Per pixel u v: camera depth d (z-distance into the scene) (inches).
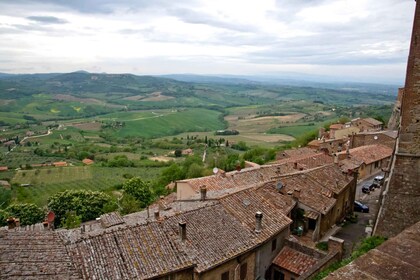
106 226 1215.6
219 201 1111.6
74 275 681.6
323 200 1366.9
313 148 2940.5
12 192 4015.8
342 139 3038.9
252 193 1219.9
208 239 927.7
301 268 1008.2
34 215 2391.7
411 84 867.4
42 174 4837.6
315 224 1298.0
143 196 2578.7
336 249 983.0
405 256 259.6
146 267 780.6
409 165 881.5
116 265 764.6
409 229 303.9
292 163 2005.4
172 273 797.9
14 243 744.3
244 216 1072.2
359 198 1921.8
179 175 3120.1
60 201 2481.5
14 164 5511.8
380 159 2447.1
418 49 849.5
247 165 2458.2
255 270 994.1
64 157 6092.5
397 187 895.1
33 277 638.5
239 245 942.4
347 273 239.6
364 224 1528.1
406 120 880.9
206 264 841.5
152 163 5246.1
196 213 1012.5
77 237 860.6
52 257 721.0
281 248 1112.2
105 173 4857.3
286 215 1209.4
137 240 845.2
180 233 892.6
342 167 1905.8
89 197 2516.0
